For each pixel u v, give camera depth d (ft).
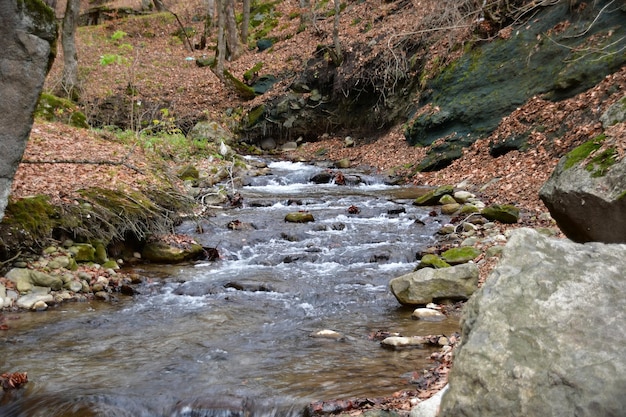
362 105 72.84
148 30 108.47
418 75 65.05
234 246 33.06
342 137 73.72
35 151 36.65
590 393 9.03
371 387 16.12
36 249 27.35
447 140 54.54
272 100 78.23
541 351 9.57
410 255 30.60
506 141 48.73
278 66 84.33
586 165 21.48
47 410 15.47
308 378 16.99
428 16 65.62
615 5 48.70
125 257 31.01
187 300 25.52
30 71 19.34
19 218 27.02
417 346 19.57
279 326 22.04
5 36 18.76
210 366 18.13
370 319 22.67
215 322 22.52
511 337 9.84
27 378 17.29
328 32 85.35
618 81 43.96
